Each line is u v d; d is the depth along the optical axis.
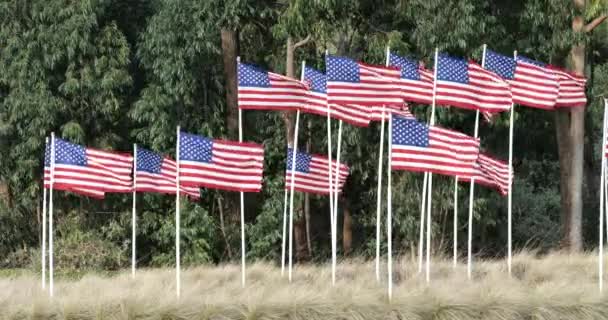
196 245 68.25
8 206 70.62
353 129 66.06
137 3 73.00
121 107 70.81
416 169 44.62
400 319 41.47
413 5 62.94
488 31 63.53
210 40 66.06
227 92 70.12
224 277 51.03
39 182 70.38
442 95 48.53
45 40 66.94
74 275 64.00
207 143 45.78
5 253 71.56
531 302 43.19
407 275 50.06
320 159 52.47
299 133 69.38
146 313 40.22
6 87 69.75
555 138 80.69
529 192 80.81
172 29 65.62
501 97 49.06
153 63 67.81
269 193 70.50
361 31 66.06
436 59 48.56
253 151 46.34
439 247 64.88
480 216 68.81
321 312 41.19
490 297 42.88
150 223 70.19
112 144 70.25
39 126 67.44
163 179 52.00
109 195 71.19
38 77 67.25
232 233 70.50
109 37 68.38
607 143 48.25
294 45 66.06
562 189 70.50
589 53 76.69
